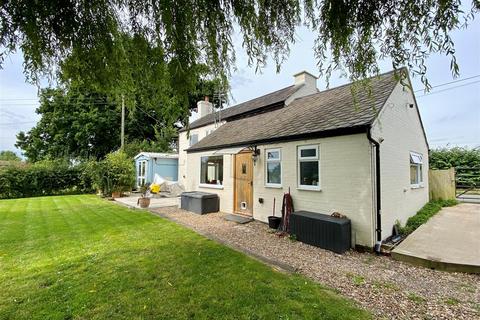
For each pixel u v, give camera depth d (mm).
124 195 18891
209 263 5297
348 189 6988
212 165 13508
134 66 3682
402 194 8648
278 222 8789
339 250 6297
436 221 9242
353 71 3564
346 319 3344
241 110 19203
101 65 3502
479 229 8008
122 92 3893
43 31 3006
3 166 18641
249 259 5582
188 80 3531
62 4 2961
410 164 9961
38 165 20234
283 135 8891
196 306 3656
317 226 6812
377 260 5867
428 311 3631
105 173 17953
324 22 3475
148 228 8562
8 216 10625
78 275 4688
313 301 3803
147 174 23625
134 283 4355
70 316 3412
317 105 10664
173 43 3279
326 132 7422
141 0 3338
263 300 3807
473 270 5027
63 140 30531
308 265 5438
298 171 8547
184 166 23656
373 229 6492
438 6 2705
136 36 3518
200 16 3348
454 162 19000
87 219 10062
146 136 35781
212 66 3697
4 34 2801
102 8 3270
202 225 9344
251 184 10648
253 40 3770
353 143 6934
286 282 4441
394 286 4445
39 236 7465
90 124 29656
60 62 3322
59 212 11641
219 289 4148
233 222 9859
